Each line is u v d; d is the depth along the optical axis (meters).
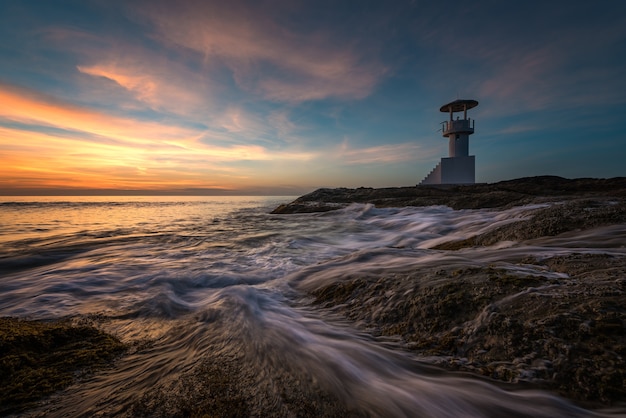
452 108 35.66
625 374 2.18
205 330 3.77
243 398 2.35
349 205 25.09
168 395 2.39
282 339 3.42
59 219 26.47
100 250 10.61
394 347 3.19
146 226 19.55
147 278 6.70
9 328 3.45
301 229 16.47
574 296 3.08
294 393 2.41
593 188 23.02
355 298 4.47
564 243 5.83
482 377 2.53
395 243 10.98
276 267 7.80
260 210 40.38
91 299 5.30
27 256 9.48
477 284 3.81
